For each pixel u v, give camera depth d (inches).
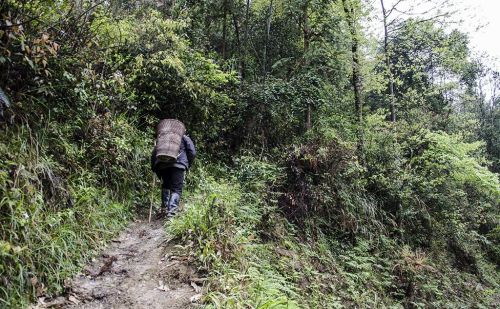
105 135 256.4
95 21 288.5
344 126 487.8
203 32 507.5
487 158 1069.1
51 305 146.3
